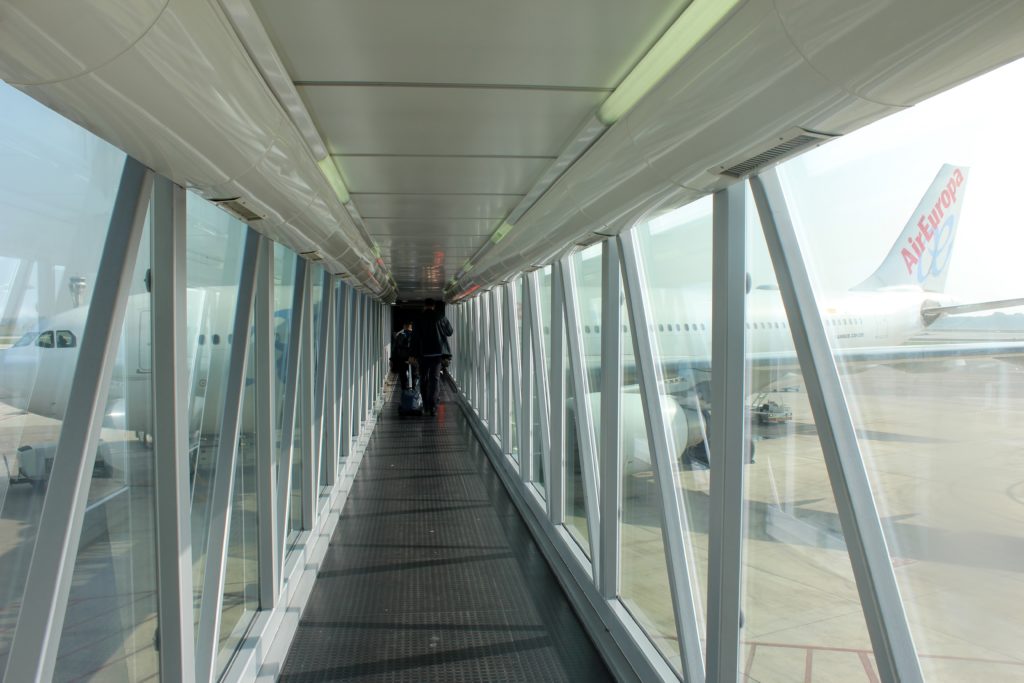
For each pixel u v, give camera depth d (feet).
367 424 34.27
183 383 6.37
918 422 4.32
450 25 5.59
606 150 6.75
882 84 3.41
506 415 25.36
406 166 10.43
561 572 14.38
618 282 11.09
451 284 38.91
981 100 3.61
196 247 7.98
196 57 3.81
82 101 3.52
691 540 9.08
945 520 4.17
